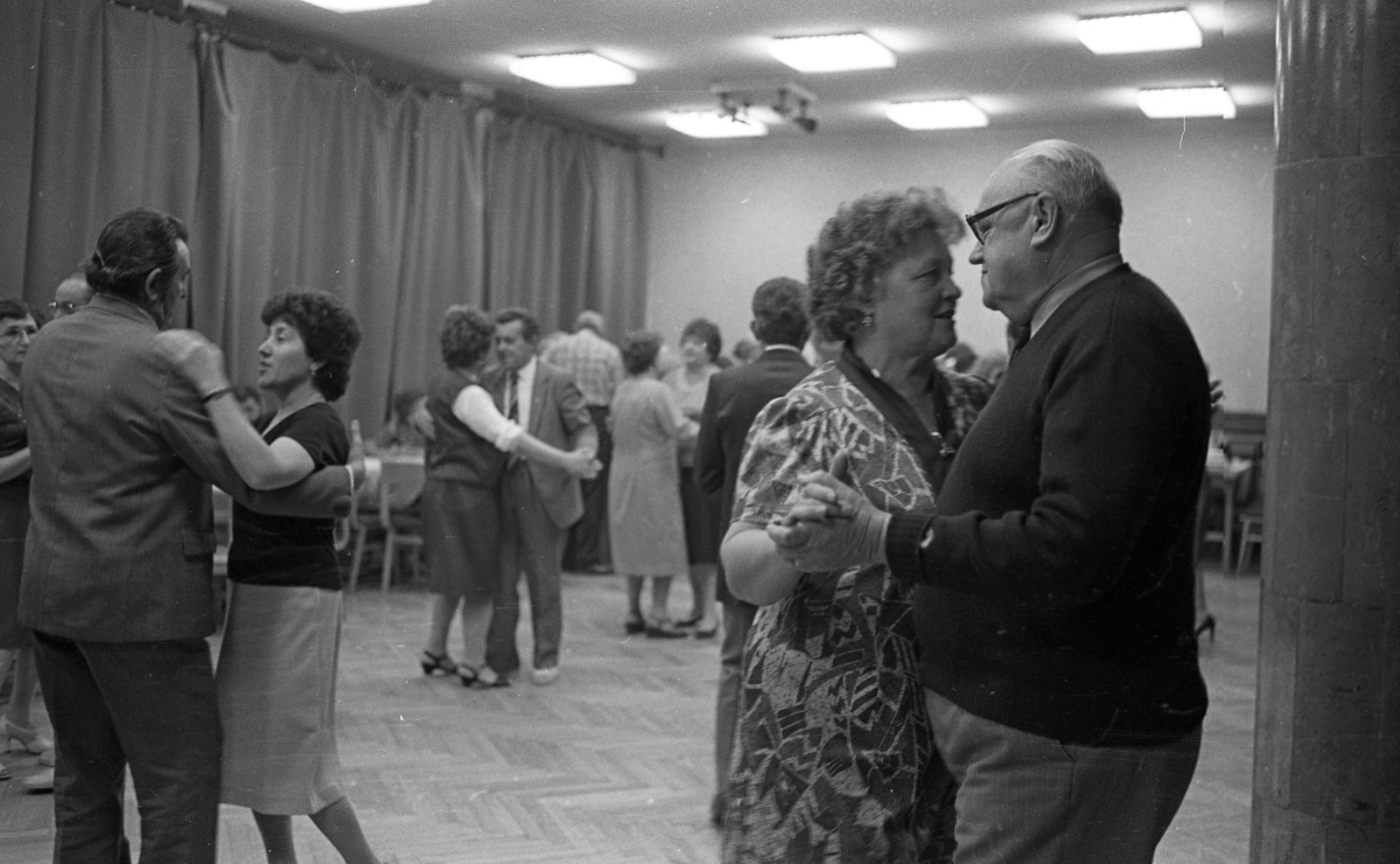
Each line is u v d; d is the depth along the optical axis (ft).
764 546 3.80
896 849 3.90
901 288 3.83
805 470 3.83
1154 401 3.12
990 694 3.56
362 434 6.20
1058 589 3.12
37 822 5.82
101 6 5.82
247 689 5.37
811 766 3.89
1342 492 4.59
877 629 3.86
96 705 5.34
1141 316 3.20
